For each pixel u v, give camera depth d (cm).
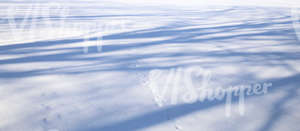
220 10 746
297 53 265
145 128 120
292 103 150
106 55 246
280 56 253
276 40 329
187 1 1109
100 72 196
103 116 129
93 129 118
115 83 174
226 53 262
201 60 235
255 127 124
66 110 133
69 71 196
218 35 361
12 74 186
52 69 200
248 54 259
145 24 457
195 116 132
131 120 126
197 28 422
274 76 195
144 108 139
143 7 785
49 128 117
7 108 133
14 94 151
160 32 379
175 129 120
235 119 131
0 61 218
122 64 218
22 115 127
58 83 171
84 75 188
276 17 594
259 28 426
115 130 117
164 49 274
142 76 189
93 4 839
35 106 137
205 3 1016
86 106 139
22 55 239
